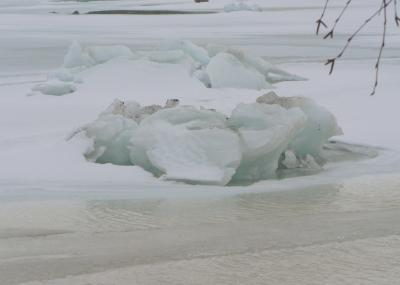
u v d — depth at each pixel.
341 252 17.58
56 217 22.19
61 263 16.95
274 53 89.25
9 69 71.62
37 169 28.61
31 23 170.88
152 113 33.69
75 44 61.53
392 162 31.19
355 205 23.66
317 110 31.77
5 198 24.73
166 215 22.39
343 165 30.77
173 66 57.31
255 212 22.66
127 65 57.62
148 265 16.66
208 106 47.88
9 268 16.59
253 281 15.43
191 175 27.41
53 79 55.00
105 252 17.92
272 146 28.55
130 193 25.58
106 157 30.59
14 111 45.03
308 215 22.08
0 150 32.47
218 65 56.06
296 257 17.17
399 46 97.38
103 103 48.53
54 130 38.12
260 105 29.86
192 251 17.86
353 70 67.88
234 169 27.83
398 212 22.31
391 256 17.16
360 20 158.38
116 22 173.25
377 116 41.31
